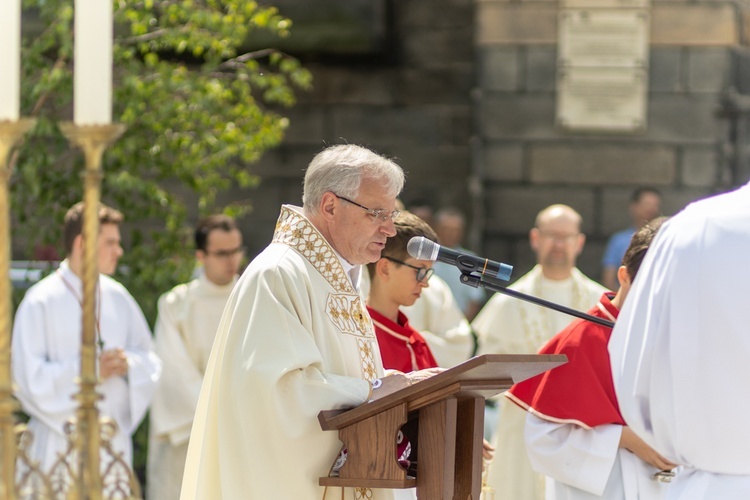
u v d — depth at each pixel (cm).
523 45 2773
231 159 2991
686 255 838
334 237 1060
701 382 832
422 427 956
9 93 742
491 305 1838
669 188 2739
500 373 939
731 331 823
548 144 2778
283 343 984
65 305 1536
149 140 2131
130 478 823
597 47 2742
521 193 2800
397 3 3098
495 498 1628
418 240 1057
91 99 749
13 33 745
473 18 3084
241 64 2267
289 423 970
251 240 3041
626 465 1214
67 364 1502
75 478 750
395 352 1301
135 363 1571
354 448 966
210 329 1708
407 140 3091
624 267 1238
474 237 2819
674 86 2730
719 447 837
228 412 992
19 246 2609
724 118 2712
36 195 2086
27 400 1498
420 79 3095
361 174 1048
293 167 3055
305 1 2930
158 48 2236
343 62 3072
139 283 2094
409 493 1138
